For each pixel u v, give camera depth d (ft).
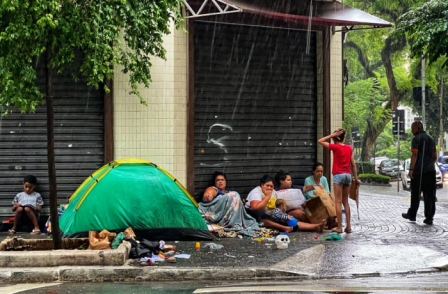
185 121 51.62
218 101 53.78
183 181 51.57
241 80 54.80
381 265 37.55
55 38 35.42
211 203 49.44
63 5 35.04
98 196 44.37
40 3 33.45
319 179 54.60
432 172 56.44
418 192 57.57
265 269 35.47
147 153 51.16
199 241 45.55
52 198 38.70
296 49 57.47
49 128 38.24
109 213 44.19
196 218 45.88
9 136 50.85
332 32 58.49
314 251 41.37
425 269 36.94
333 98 59.00
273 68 56.34
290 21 53.06
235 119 54.49
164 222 45.19
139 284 33.78
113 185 44.65
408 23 69.15
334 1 58.90
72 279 34.83
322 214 50.39
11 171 50.96
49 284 33.86
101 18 35.96
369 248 42.65
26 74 35.55
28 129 50.96
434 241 46.16
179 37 51.19
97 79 37.73
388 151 296.51
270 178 50.98
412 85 169.58
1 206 50.88
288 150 57.21
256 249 42.14
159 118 51.06
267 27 55.83
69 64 47.50
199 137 52.85
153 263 36.47
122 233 40.09
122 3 36.11
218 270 35.19
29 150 50.96
